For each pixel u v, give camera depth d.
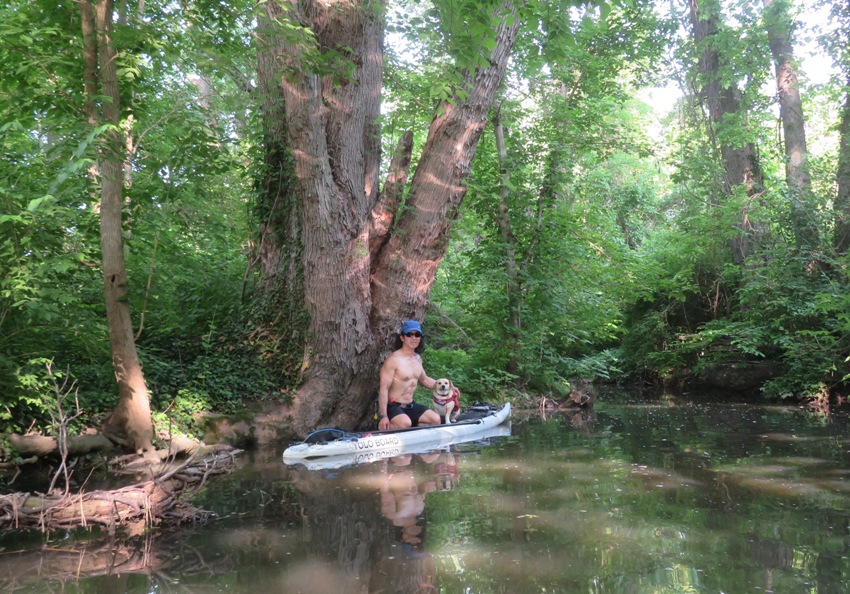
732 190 13.91
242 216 10.65
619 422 8.61
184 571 2.84
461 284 12.45
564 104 11.98
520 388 11.55
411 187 8.27
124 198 6.22
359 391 7.65
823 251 12.48
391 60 10.73
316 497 4.28
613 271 13.36
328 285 7.35
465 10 5.25
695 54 15.14
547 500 4.04
